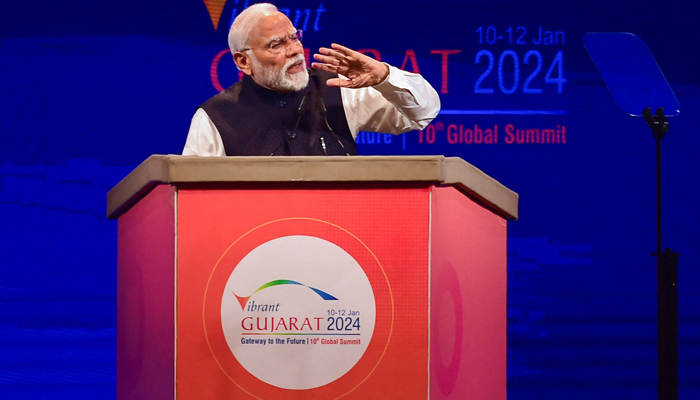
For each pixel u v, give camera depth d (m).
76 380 2.89
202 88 2.94
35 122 2.91
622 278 3.00
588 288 3.00
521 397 2.92
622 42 1.86
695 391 2.94
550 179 3.00
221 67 2.95
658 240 1.72
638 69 1.84
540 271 3.00
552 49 2.99
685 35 2.99
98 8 2.91
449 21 2.97
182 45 2.94
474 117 2.98
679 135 3.01
